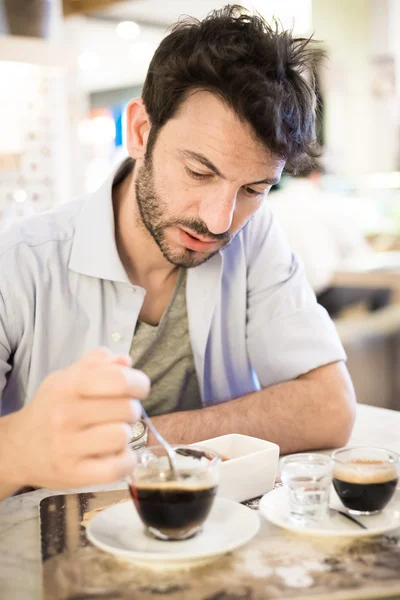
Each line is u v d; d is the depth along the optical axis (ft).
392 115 21.58
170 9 18.33
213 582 2.80
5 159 10.36
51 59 8.58
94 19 19.01
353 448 3.73
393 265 13.89
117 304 5.11
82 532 3.33
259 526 3.12
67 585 2.79
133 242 5.13
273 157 4.14
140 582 2.81
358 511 3.41
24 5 8.29
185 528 3.04
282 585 2.77
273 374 5.52
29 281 4.94
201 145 4.06
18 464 2.92
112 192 5.25
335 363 5.32
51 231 5.15
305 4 20.59
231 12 4.33
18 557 3.17
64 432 2.81
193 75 4.03
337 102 21.43
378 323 13.55
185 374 5.57
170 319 5.38
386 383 13.51
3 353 4.91
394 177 19.34
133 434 4.29
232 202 4.21
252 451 3.97
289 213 13.74
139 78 28.12
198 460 3.16
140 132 4.61
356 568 2.91
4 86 10.17
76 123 11.21
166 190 4.35
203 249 4.52
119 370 2.81
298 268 5.86
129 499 3.79
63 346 5.07
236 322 5.71
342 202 18.52
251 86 3.92
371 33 21.57
